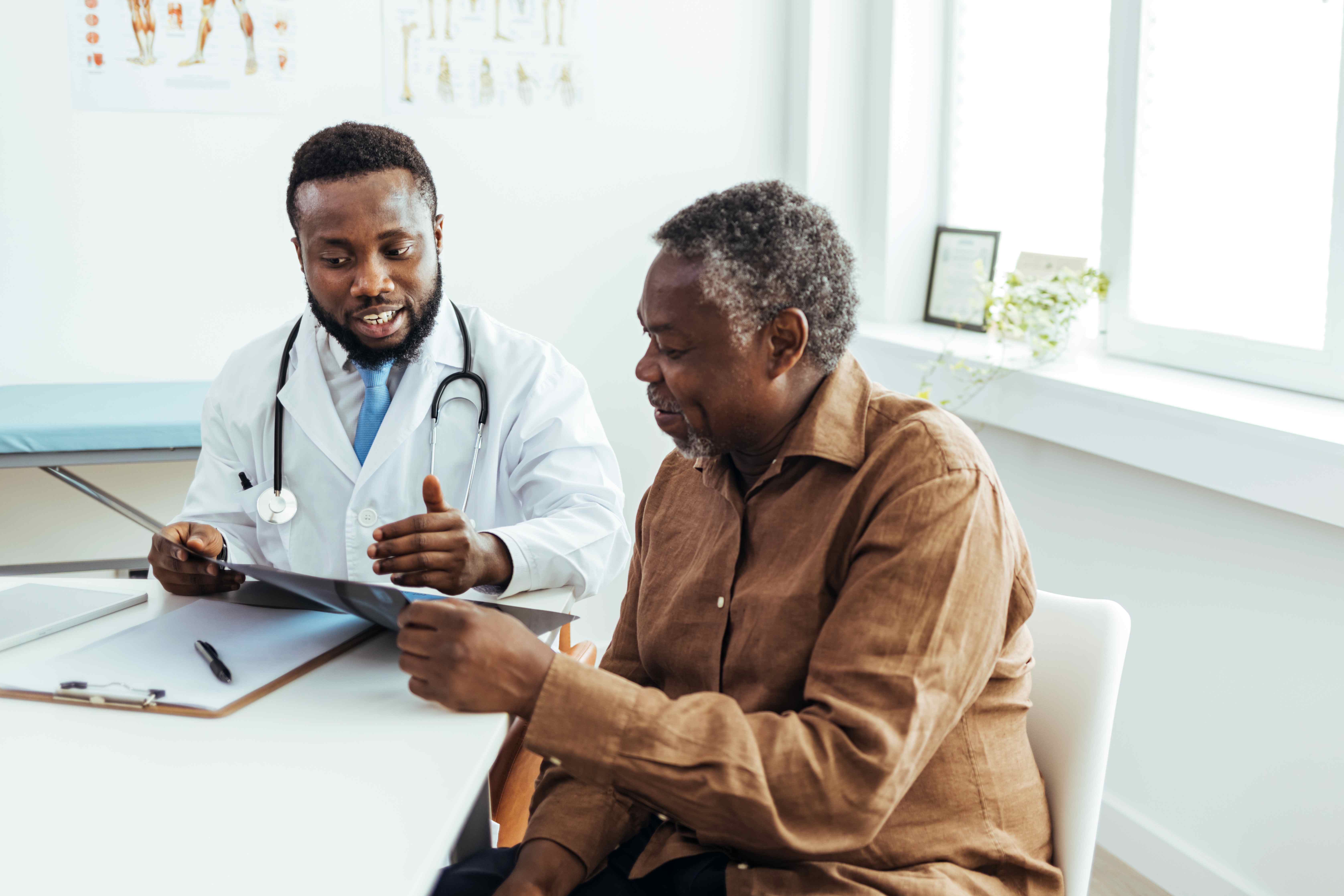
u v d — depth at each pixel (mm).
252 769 771
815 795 742
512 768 1123
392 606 869
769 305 849
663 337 868
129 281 2291
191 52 2234
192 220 2301
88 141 2219
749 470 958
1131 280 2045
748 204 867
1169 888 1767
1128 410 1739
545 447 1415
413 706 874
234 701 868
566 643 1588
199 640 999
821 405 891
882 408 901
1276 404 1641
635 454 2676
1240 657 1630
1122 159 2020
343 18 2303
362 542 1337
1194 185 1911
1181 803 1756
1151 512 1769
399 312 1310
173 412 2020
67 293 2264
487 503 1408
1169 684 1763
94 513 2389
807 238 867
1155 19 1936
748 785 736
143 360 2328
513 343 1463
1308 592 1513
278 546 1398
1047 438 1933
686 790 746
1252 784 1627
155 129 2248
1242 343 1827
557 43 2434
